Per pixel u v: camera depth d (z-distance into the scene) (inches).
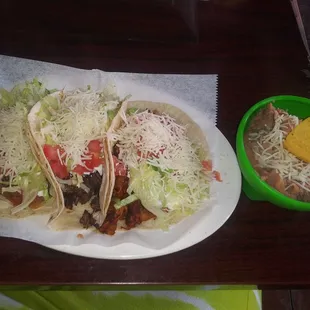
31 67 13.6
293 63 14.6
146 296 12.5
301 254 11.6
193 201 12.2
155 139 12.3
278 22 15.3
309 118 12.3
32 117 12.1
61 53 13.9
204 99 13.7
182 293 12.6
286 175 11.8
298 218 12.1
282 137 12.1
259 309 13.0
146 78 13.8
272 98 12.7
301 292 15.5
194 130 13.1
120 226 11.7
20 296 12.5
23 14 14.5
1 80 13.3
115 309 12.4
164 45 14.4
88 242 11.0
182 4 15.0
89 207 12.1
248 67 14.3
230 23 15.1
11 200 12.1
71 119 12.1
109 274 10.9
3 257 10.8
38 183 12.1
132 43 14.3
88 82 13.4
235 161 12.6
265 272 11.3
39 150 11.6
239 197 12.2
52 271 10.7
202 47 14.5
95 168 12.3
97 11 14.7
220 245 11.5
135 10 14.9
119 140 12.4
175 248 11.1
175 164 12.4
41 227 11.3
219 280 11.0
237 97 13.8
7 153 12.1
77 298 12.5
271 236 11.8
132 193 12.2
